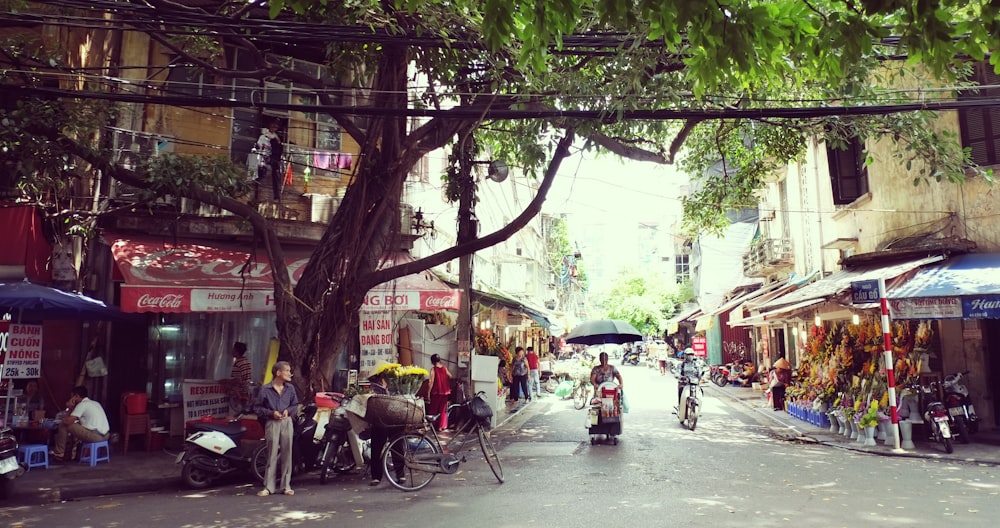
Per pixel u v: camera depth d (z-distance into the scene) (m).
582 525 6.30
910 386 11.17
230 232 12.34
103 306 10.73
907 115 10.49
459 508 7.11
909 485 8.02
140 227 11.80
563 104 8.69
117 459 10.56
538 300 38.59
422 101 10.73
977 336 12.12
